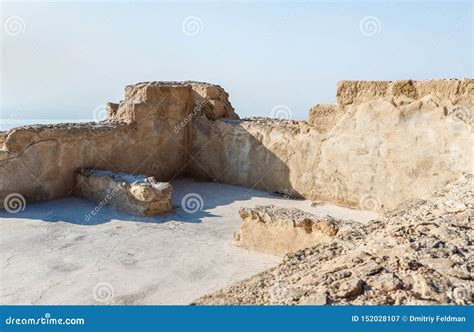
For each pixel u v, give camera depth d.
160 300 5.49
